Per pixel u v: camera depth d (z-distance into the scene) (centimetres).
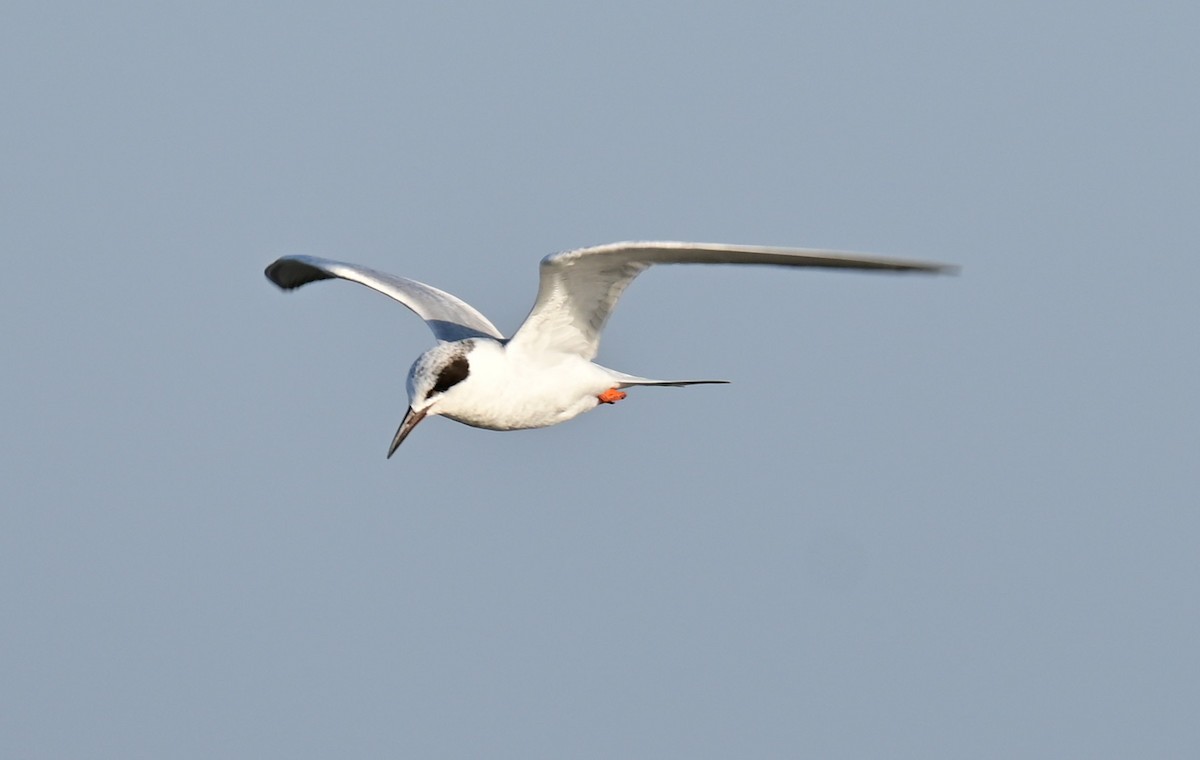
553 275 1397
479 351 1440
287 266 1744
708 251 1291
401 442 1405
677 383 1505
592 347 1480
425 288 1622
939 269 1248
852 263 1262
